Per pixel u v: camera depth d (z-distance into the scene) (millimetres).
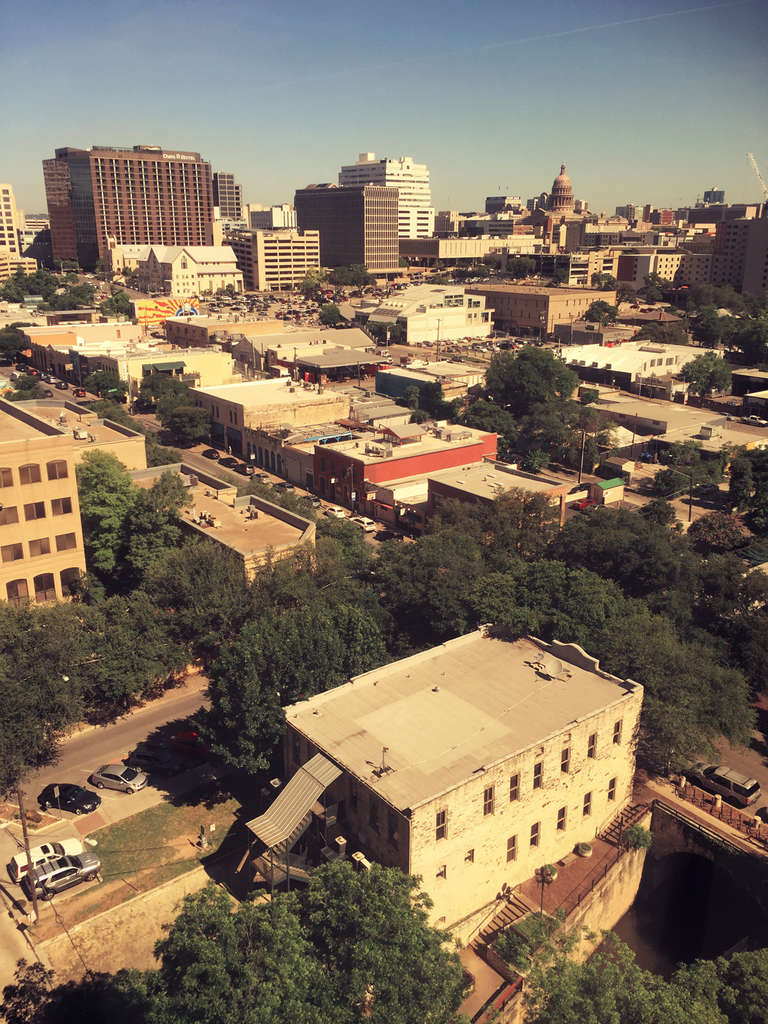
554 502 111688
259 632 63750
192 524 91875
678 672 65812
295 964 37625
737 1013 39281
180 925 39719
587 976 39531
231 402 165625
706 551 116375
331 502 140500
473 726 56031
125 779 64000
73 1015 45125
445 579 77688
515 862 54719
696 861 61781
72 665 66062
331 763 52312
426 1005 37188
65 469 81438
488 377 196750
